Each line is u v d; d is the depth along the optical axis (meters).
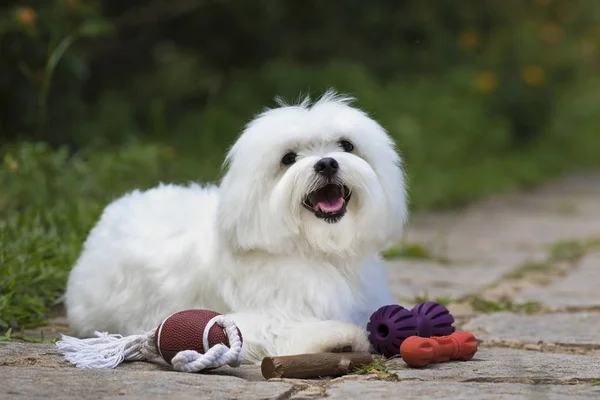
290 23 15.97
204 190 5.46
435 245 10.41
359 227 4.61
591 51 26.75
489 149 19.22
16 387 3.59
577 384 3.89
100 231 5.24
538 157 21.05
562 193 17.67
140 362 4.27
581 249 10.34
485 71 20.38
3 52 10.45
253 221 4.52
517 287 7.66
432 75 18.98
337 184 4.52
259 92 14.62
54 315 5.95
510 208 14.98
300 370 3.94
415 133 15.66
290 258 4.59
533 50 21.88
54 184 8.33
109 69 14.23
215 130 13.54
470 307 6.57
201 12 14.47
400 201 4.79
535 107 21.72
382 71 17.86
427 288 7.45
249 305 4.55
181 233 4.89
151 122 13.61
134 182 9.14
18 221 7.05
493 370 4.14
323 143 4.64
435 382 3.86
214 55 15.28
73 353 4.23
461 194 15.23
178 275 4.73
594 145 25.31
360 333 4.28
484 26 20.33
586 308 6.53
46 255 6.54
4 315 5.41
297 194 4.48
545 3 22.53
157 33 14.61
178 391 3.56
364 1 16.69
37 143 8.99
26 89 10.72
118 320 4.90
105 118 12.78
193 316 4.11
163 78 14.77
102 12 13.18
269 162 4.54
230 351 3.97
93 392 3.53
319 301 4.52
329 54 16.75
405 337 4.39
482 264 9.12
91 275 5.04
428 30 18.34
